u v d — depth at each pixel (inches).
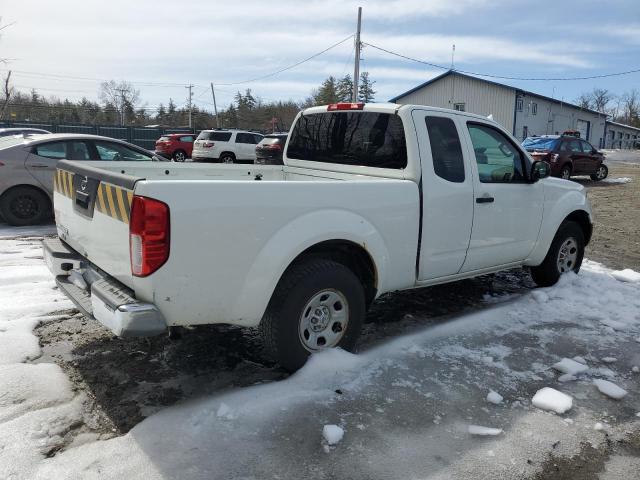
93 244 133.8
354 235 142.7
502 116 1669.5
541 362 155.8
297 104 3046.3
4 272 221.5
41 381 132.5
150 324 113.3
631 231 392.2
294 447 110.5
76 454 105.4
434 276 172.7
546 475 106.2
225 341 162.1
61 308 183.0
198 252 117.6
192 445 109.6
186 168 195.0
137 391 131.2
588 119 2022.6
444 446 113.3
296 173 206.4
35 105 2802.7
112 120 3132.4
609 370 152.2
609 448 116.0
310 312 140.3
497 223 188.9
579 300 209.5
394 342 163.0
